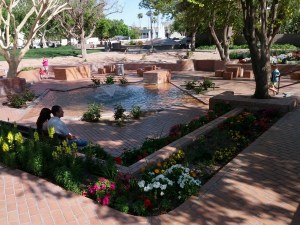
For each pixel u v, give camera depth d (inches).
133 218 165.3
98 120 439.5
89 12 1411.2
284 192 192.7
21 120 453.4
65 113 494.0
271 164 231.3
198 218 166.1
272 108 375.6
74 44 2659.9
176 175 197.0
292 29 1701.5
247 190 194.1
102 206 175.6
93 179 211.9
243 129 307.1
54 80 871.7
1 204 179.3
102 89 713.6
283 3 523.5
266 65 406.0
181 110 488.4
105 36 2586.1
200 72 987.9
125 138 361.7
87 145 277.7
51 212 170.6
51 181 208.1
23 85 669.3
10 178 210.2
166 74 794.8
